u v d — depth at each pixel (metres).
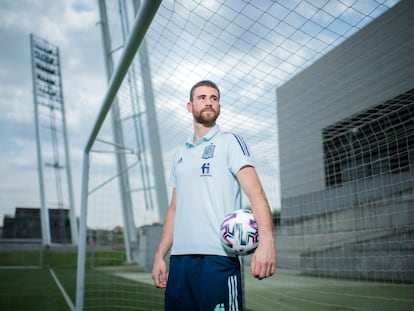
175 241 1.41
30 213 20.08
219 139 1.44
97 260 13.08
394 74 4.25
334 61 4.60
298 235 8.13
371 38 3.70
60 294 5.51
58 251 16.70
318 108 5.29
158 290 5.64
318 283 6.02
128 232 13.30
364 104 4.86
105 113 3.50
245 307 3.98
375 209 6.23
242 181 1.29
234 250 1.27
